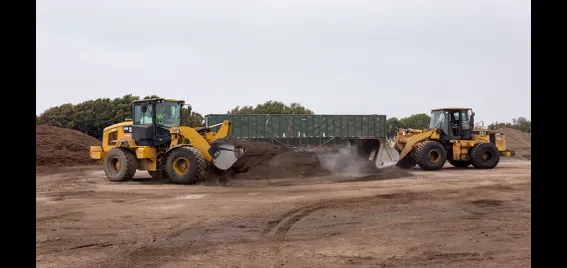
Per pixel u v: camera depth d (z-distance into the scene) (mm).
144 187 12641
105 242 6277
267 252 5746
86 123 38031
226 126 14750
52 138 27750
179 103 15516
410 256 5539
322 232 6816
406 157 20125
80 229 7066
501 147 20734
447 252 5695
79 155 27062
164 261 5387
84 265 5242
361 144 17062
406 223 7391
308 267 5133
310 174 14938
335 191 11336
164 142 14883
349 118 23141
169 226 7266
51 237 6555
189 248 5957
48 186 13141
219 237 6547
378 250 5812
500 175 16078
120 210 8711
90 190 11914
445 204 9211
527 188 11727
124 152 14633
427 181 13703
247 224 7395
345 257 5508
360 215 8078
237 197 10383
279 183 13219
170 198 10297
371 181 13766
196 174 13133
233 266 5180
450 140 20062
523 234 6582
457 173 17203
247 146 14773
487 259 5383
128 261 5395
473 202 9445
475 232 6742
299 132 22547
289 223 7453
